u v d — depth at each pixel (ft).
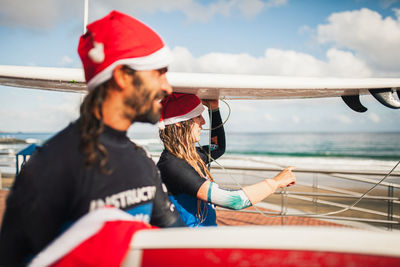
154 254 2.18
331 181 50.65
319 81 5.30
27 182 2.20
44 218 2.25
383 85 5.26
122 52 2.43
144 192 2.88
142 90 2.58
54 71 5.13
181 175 4.71
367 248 2.00
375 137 158.30
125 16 2.56
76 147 2.38
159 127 4.94
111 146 2.61
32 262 2.10
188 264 2.13
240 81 5.06
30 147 10.57
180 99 5.03
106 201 2.51
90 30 2.56
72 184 2.35
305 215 8.63
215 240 2.16
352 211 24.91
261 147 135.13
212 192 4.59
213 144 7.20
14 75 5.08
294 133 206.28
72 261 2.09
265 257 2.08
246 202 4.60
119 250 2.13
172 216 3.51
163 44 2.77
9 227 2.19
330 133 194.39
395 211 22.08
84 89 6.08
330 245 2.04
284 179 5.03
